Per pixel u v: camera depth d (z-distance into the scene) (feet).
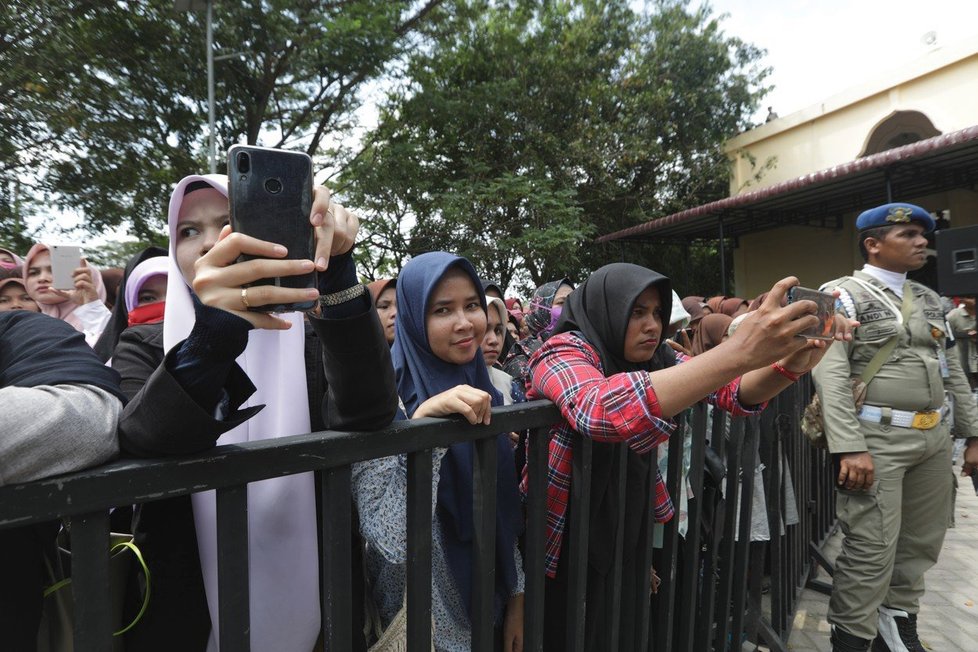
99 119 31.73
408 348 5.52
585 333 5.47
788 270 45.16
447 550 4.79
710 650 6.47
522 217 40.96
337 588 3.12
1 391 2.30
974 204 34.06
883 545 8.05
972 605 10.45
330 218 2.59
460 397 3.63
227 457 2.63
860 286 8.70
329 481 3.06
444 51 43.91
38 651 3.17
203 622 3.56
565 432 5.06
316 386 4.07
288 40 33.96
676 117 48.39
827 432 8.36
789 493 9.02
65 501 2.23
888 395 8.29
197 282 2.31
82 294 9.77
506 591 4.94
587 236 44.57
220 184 3.69
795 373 5.29
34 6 28.55
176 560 3.54
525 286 45.96
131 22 31.50
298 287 2.46
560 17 47.11
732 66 50.19
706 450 6.72
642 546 5.25
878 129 37.27
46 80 29.60
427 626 3.56
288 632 3.85
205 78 34.53
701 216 39.14
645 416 3.92
